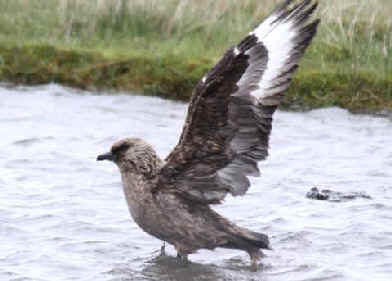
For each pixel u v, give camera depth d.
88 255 12.31
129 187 11.95
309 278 11.55
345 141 17.22
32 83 20.00
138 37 21.14
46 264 11.96
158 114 18.58
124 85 19.66
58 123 17.89
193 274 11.77
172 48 20.52
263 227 13.16
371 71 19.48
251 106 11.31
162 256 12.36
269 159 16.25
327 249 12.43
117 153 11.96
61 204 13.95
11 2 22.20
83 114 18.45
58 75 20.00
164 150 16.59
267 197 14.34
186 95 19.38
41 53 20.30
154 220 11.93
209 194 11.85
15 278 11.46
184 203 11.84
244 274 11.76
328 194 14.28
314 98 19.05
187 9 21.70
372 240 12.65
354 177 15.27
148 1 21.58
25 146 16.58
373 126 18.12
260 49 11.41
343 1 21.31
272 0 21.75
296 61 11.53
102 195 14.47
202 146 11.47
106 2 21.56
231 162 11.62
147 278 11.62
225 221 11.95
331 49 20.14
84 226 13.21
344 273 11.61
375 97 19.02
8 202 13.95
